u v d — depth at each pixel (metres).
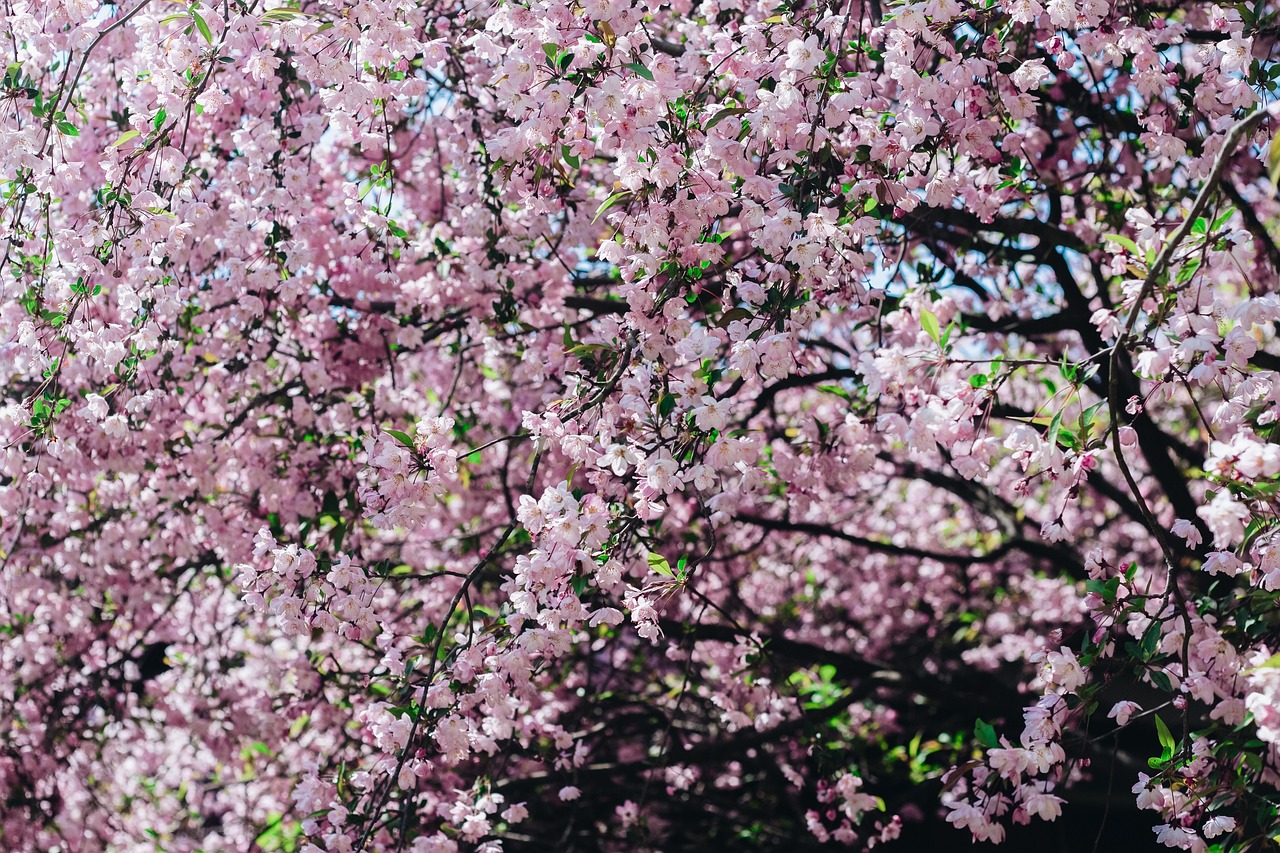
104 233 4.09
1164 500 9.42
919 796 8.77
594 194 5.39
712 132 3.51
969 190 4.75
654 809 9.02
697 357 3.36
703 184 3.43
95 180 5.61
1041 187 5.79
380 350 5.99
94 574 6.80
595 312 6.20
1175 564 3.21
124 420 4.44
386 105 4.21
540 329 6.05
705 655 8.26
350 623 3.93
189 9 3.72
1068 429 3.15
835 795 5.67
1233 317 2.99
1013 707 8.02
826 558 10.43
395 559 7.42
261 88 5.17
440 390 7.55
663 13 5.54
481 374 7.42
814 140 3.48
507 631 3.81
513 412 7.43
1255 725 3.30
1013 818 3.61
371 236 5.28
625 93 3.41
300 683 6.50
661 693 7.92
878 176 3.71
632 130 3.39
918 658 10.86
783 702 5.95
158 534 6.51
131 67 5.36
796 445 5.48
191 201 4.23
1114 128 5.74
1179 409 9.98
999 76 4.18
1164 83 4.17
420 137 6.24
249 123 5.18
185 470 5.86
